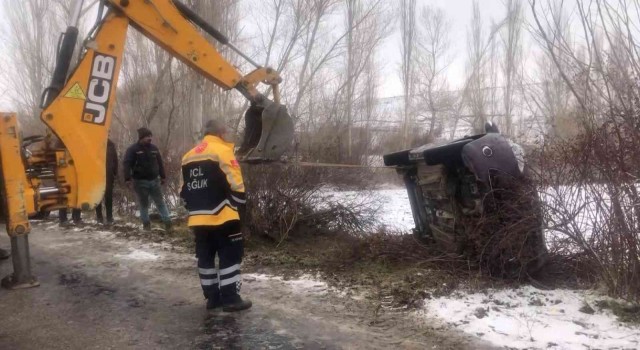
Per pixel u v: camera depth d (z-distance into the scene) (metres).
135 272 6.61
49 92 5.73
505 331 4.32
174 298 5.53
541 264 5.20
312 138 12.40
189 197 5.02
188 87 14.12
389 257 6.39
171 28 6.30
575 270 5.22
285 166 7.78
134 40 16.19
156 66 15.55
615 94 4.61
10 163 5.49
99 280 6.24
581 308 4.61
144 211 9.43
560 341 4.08
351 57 22.30
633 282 4.53
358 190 9.18
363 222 8.02
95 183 5.76
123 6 5.96
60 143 5.80
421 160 6.17
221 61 6.54
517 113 22.08
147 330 4.62
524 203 5.04
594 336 4.13
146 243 8.38
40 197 5.68
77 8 5.95
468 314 4.67
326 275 6.14
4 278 5.94
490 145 5.19
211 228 5.00
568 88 5.27
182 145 14.05
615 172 4.52
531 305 4.80
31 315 5.02
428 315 4.75
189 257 7.37
